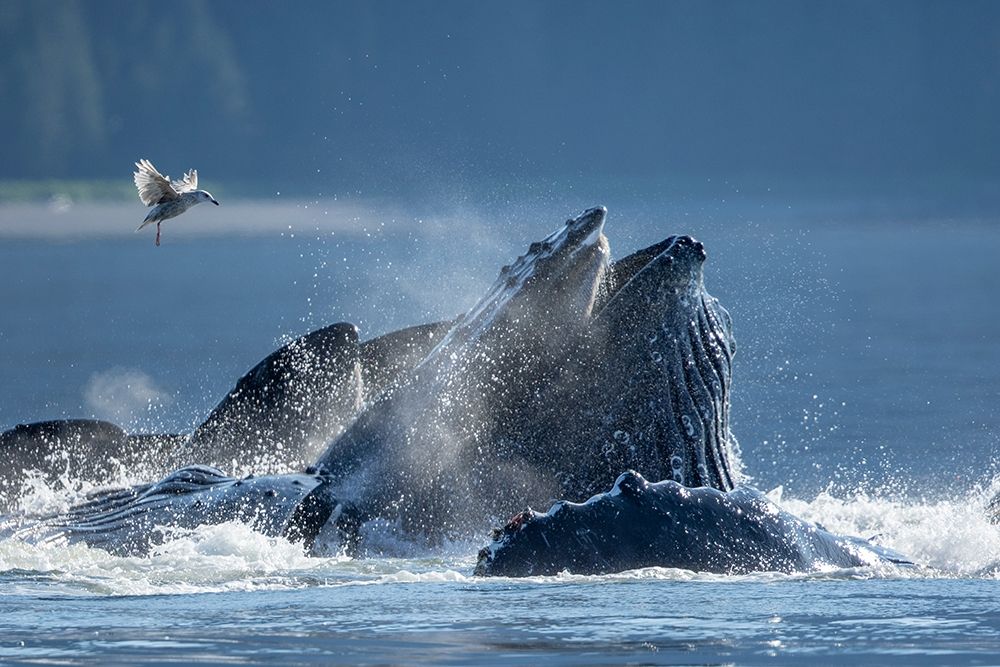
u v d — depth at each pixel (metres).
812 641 40.41
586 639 40.53
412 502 56.94
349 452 57.88
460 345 58.12
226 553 53.72
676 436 56.31
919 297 199.75
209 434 63.34
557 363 56.81
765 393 112.81
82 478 66.00
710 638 40.66
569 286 56.78
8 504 64.88
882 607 44.28
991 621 42.41
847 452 88.62
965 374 123.12
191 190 71.12
